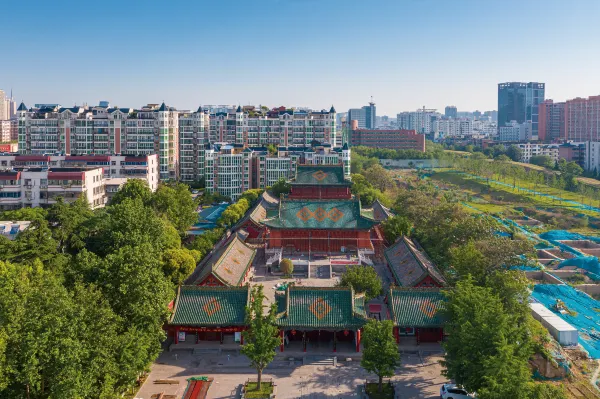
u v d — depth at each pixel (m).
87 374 66.44
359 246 155.00
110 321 75.81
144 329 82.50
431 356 93.62
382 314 109.25
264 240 167.12
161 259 117.69
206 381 85.12
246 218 171.75
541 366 87.38
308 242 155.88
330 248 155.88
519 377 65.19
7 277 83.44
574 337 98.94
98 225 133.25
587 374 88.81
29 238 114.06
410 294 99.38
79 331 68.31
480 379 70.44
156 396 80.31
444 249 133.12
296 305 96.44
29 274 96.19
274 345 80.75
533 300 118.94
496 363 66.56
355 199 160.62
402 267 124.44
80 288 75.00
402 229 154.62
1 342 61.62
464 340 73.62
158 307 83.88
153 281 86.69
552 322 103.12
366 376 86.94
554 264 156.62
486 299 80.25
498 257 110.75
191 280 122.94
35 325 65.31
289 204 158.88
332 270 147.25
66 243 133.88
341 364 91.06
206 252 152.38
